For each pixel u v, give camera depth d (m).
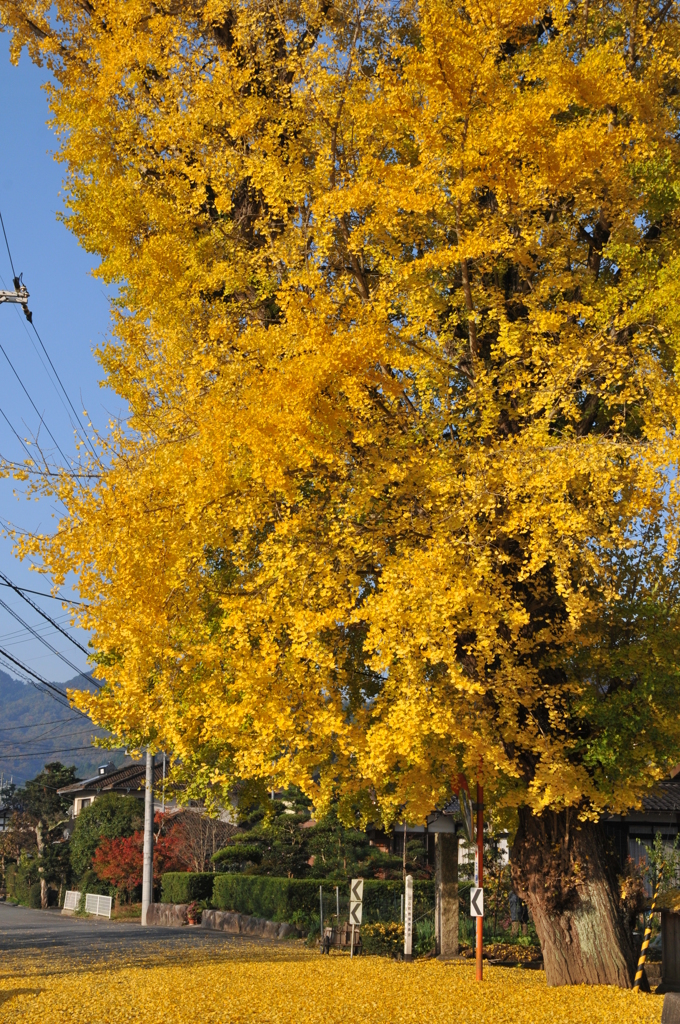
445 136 8.01
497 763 8.21
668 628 8.95
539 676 9.29
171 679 8.46
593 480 7.40
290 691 7.82
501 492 7.48
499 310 8.12
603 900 10.00
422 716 7.17
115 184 9.29
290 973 11.56
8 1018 8.22
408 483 7.91
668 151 8.39
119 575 8.06
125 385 9.08
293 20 9.28
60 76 9.97
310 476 8.64
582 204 8.47
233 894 23.75
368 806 10.96
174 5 9.59
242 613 7.81
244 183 9.59
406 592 7.04
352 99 8.20
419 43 9.24
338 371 7.56
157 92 9.17
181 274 9.06
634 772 9.06
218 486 7.85
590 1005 8.51
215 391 7.97
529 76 8.17
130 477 8.12
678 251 8.38
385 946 14.81
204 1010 8.55
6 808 49.25
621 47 8.85
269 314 9.44
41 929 22.73
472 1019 7.95
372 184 7.81
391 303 8.36
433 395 8.31
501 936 16.05
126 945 17.03
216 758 9.97
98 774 52.06
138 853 30.11
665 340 7.77
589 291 8.48
